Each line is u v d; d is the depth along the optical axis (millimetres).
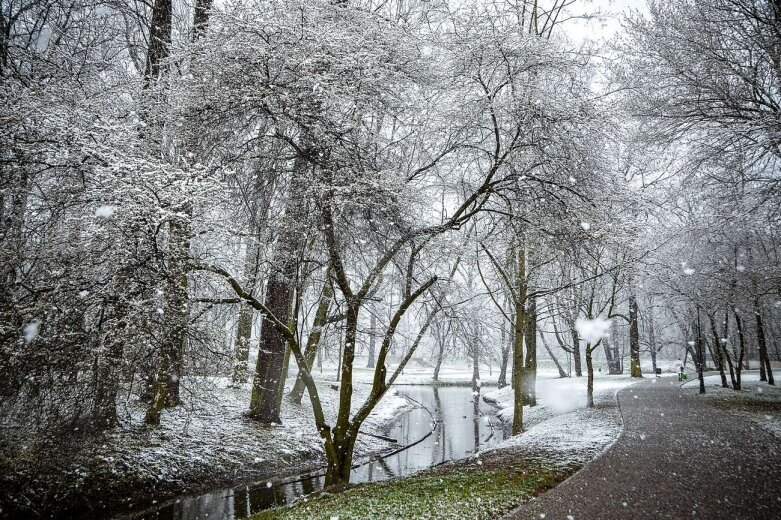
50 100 8219
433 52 9406
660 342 40906
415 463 13086
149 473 9617
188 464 10461
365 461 13305
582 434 11961
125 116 9305
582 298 17734
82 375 7215
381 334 10844
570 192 9344
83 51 11086
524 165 9828
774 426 12391
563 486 7227
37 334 6828
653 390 23250
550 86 9703
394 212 9180
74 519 7992
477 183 11625
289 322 14344
